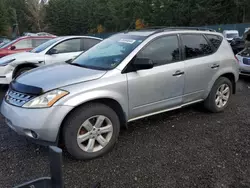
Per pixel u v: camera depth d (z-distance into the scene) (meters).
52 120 2.74
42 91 2.79
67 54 6.85
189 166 2.88
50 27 66.88
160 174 2.73
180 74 3.84
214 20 38.09
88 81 3.01
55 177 1.65
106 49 3.85
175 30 3.99
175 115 4.50
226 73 4.59
